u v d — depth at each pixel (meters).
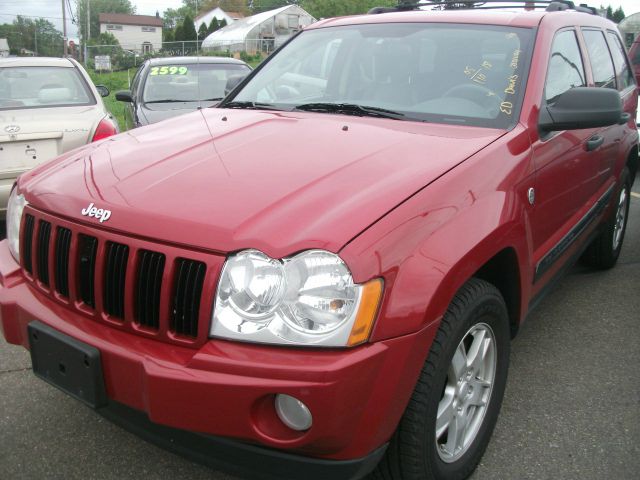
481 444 2.63
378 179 2.31
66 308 2.38
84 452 2.79
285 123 3.04
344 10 66.81
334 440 1.94
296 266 1.96
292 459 2.01
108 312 2.25
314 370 1.88
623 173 4.64
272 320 1.96
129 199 2.29
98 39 73.44
